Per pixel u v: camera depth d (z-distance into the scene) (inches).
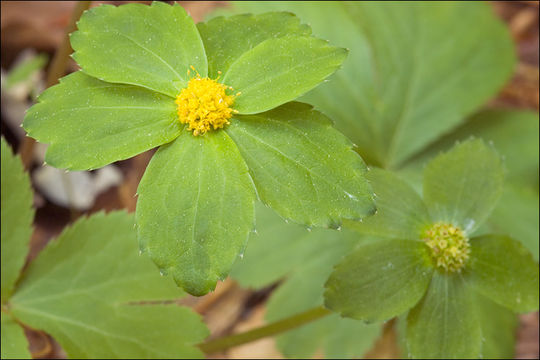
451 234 6.9
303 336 8.7
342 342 8.6
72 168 6.1
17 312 7.9
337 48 6.2
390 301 6.8
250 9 9.1
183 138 6.2
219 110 6.2
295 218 6.1
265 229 8.8
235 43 6.5
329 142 6.2
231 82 6.3
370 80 9.3
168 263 6.0
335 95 9.1
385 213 7.0
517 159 9.1
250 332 8.0
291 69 6.2
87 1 8.0
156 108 6.3
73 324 7.9
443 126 9.2
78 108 6.2
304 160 6.1
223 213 6.0
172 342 7.8
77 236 8.0
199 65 6.3
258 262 8.7
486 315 8.5
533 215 8.8
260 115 6.2
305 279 8.7
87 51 6.3
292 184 6.1
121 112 6.2
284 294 8.7
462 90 9.3
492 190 7.1
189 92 6.2
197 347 7.8
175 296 7.9
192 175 6.1
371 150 9.1
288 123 6.2
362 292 6.8
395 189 7.1
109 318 7.9
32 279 8.0
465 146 7.2
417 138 9.2
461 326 6.9
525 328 9.1
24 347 7.8
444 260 6.9
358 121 9.1
